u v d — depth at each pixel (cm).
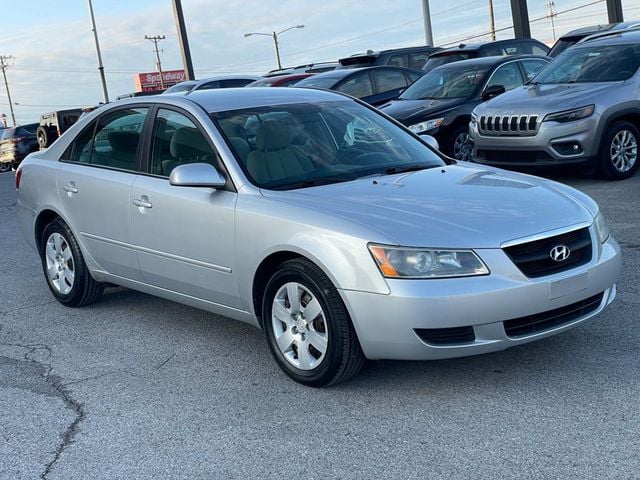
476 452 358
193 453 383
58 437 412
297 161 502
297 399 434
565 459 345
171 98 553
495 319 396
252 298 471
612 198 883
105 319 610
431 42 2572
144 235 540
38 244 666
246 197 471
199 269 503
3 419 439
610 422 374
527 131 969
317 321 434
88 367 511
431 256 396
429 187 470
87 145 613
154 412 433
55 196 624
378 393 431
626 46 1037
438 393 424
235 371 483
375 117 580
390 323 398
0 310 663
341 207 436
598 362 444
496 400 409
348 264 408
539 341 482
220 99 547
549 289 406
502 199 446
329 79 1457
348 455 367
